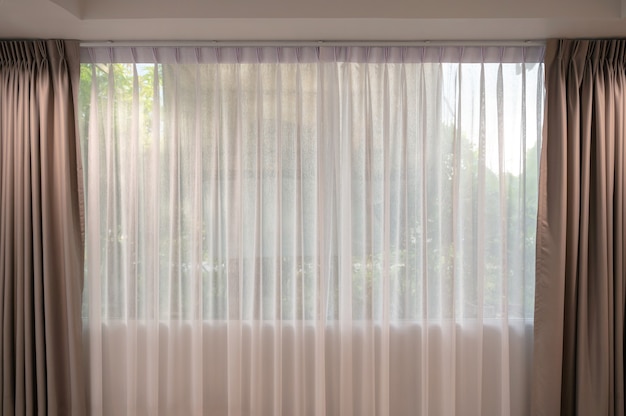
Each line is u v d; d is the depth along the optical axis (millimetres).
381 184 2822
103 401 2822
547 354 2697
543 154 2717
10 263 2670
